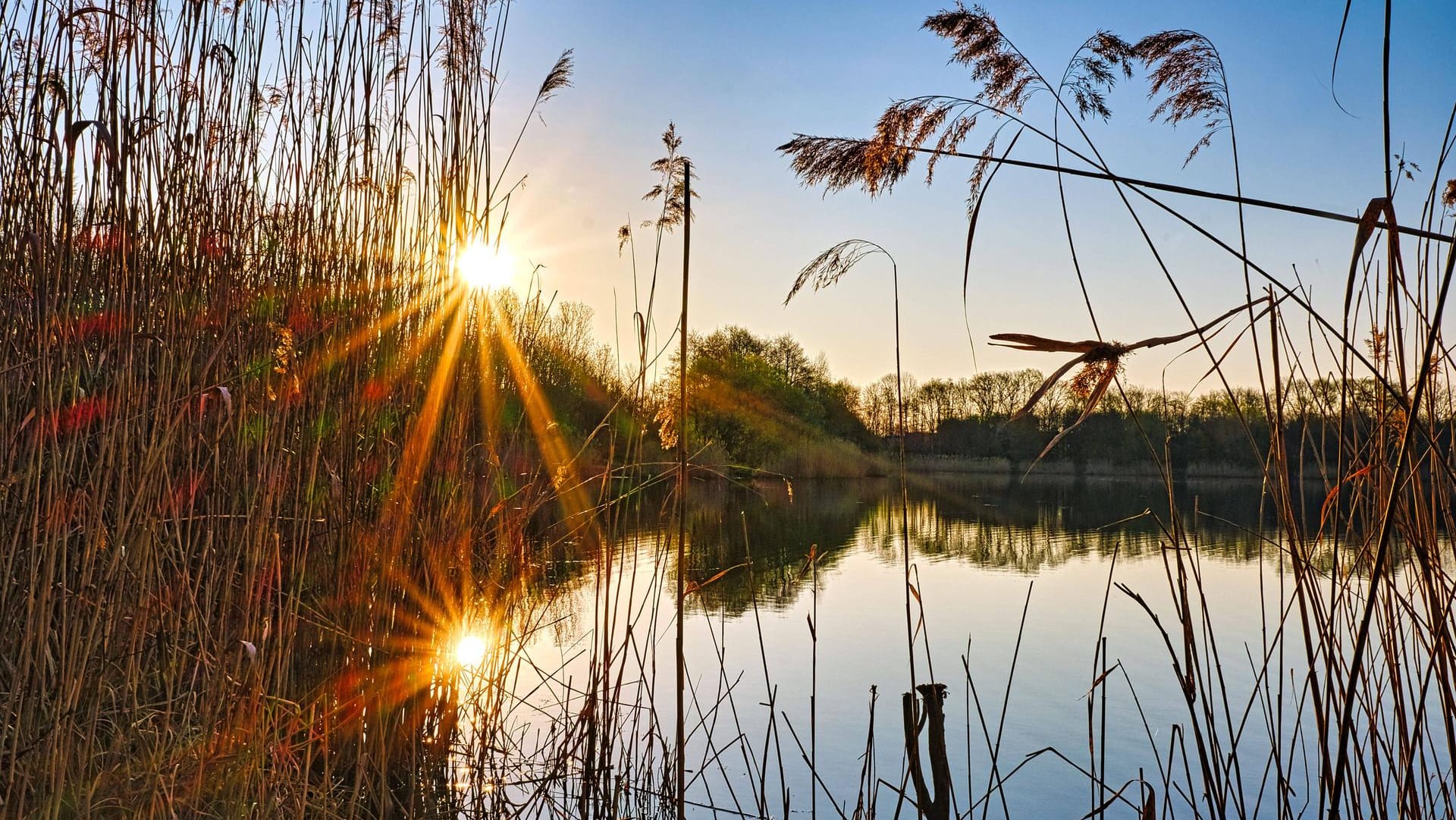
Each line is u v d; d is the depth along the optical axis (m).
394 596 3.93
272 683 3.43
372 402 3.91
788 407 34.50
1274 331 2.56
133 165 2.83
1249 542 16.55
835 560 14.04
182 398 3.02
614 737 4.53
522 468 4.91
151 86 2.95
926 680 7.29
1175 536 3.01
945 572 13.10
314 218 3.77
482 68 4.23
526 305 4.84
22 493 2.83
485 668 4.45
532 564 4.68
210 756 3.00
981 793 5.14
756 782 5.14
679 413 3.25
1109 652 8.16
